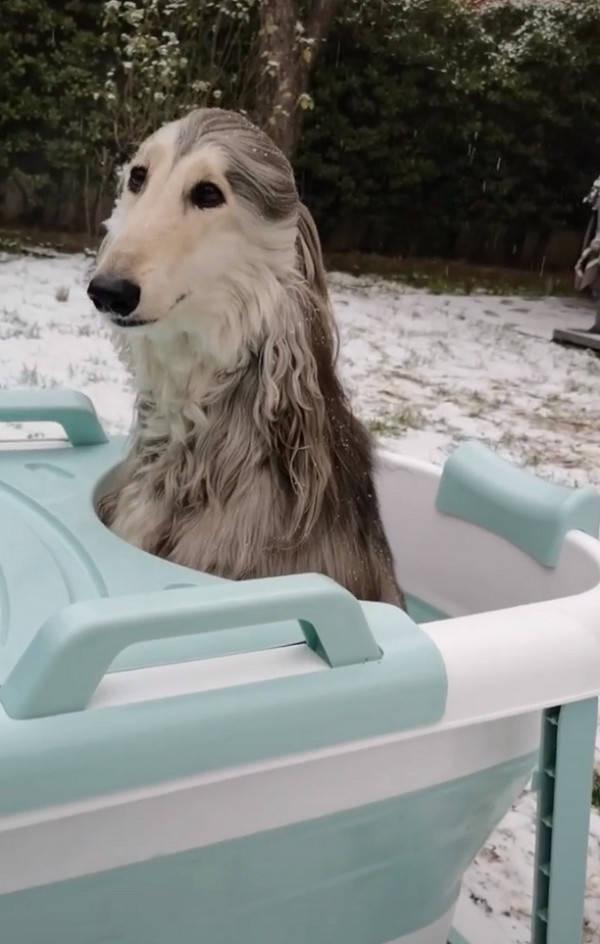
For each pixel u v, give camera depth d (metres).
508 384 6.60
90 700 0.94
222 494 1.55
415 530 1.96
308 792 1.12
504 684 1.16
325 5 8.73
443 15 10.43
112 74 8.64
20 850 0.96
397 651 1.11
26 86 9.19
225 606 0.98
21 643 1.12
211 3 8.38
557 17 10.73
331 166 10.67
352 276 10.16
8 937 1.01
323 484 1.55
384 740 1.09
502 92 10.77
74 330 6.29
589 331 8.30
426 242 11.53
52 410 1.79
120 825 1.01
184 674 1.00
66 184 9.72
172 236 1.46
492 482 1.79
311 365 1.58
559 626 1.23
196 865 1.08
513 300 9.99
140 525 1.59
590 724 1.30
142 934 1.10
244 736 0.99
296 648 1.08
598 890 1.99
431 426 5.31
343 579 1.56
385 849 1.24
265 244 1.54
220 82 8.61
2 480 1.63
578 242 11.79
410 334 7.75
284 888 1.17
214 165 1.49
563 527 1.63
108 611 0.94
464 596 1.87
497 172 11.25
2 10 8.88
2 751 0.87
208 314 1.52
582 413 6.05
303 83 8.68
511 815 2.24
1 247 8.81
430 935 1.41
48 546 1.38
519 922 1.88
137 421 1.70
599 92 11.02
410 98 10.55
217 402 1.56
